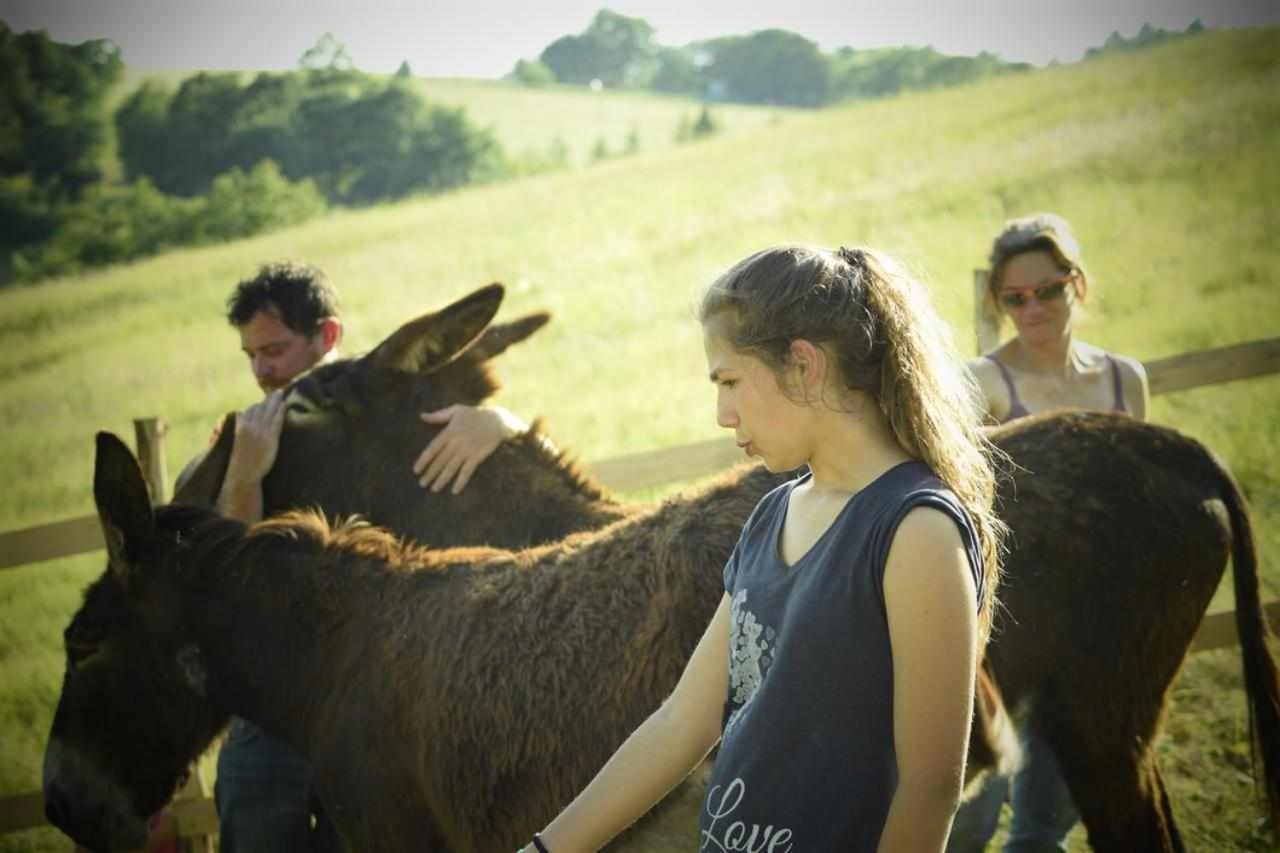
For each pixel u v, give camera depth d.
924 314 1.81
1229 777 5.25
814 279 1.75
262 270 4.48
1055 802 3.95
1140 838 3.41
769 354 1.74
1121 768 3.39
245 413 4.09
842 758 1.66
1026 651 3.27
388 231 21.56
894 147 20.22
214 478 3.64
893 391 1.74
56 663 8.88
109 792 3.16
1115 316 11.64
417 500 3.93
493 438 3.90
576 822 1.91
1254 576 3.67
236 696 3.14
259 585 3.09
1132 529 3.37
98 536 5.63
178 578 3.12
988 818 4.05
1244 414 8.88
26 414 15.35
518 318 4.27
